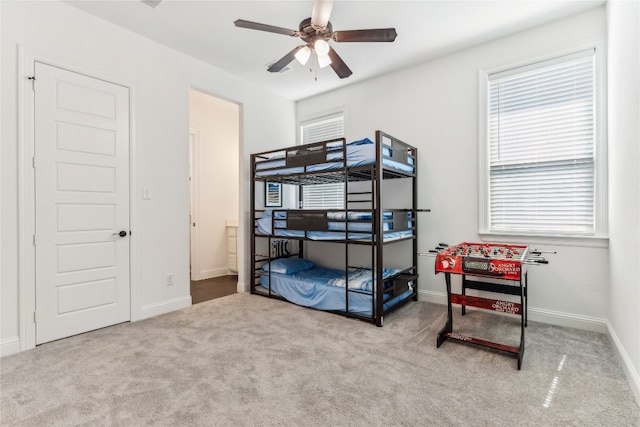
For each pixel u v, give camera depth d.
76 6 2.58
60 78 2.52
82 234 2.64
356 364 2.12
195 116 4.88
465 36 3.04
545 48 2.85
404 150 3.29
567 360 2.16
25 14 2.34
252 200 3.97
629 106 1.94
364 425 1.52
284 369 2.05
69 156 2.56
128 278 2.94
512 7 2.60
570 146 2.79
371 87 4.01
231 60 3.55
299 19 2.77
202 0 2.51
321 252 4.48
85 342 2.46
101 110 2.76
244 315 3.13
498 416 1.58
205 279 4.91
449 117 3.40
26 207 2.34
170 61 3.27
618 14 2.17
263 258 4.31
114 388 1.82
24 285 2.33
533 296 2.94
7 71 2.27
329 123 4.56
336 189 4.48
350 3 2.54
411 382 1.89
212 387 1.83
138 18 2.76
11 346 2.26
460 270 2.24
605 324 2.61
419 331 2.70
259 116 4.27
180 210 3.35
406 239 3.35
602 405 1.66
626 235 2.01
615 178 2.31
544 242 2.88
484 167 3.19
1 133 2.24
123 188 2.90
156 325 2.84
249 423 1.53
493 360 2.17
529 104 2.98
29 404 1.67
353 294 3.07
